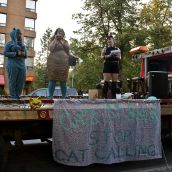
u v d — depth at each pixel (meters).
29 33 48.47
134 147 6.35
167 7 32.50
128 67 28.70
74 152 5.74
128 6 31.11
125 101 6.30
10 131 6.01
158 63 9.55
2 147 5.67
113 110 6.14
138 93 8.38
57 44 7.14
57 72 7.14
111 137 6.05
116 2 30.81
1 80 43.94
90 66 32.62
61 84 7.30
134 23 31.41
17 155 7.75
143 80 8.42
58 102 5.81
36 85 53.19
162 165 7.14
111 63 8.15
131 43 30.30
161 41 31.44
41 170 6.66
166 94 7.81
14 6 47.00
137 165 7.11
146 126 6.51
